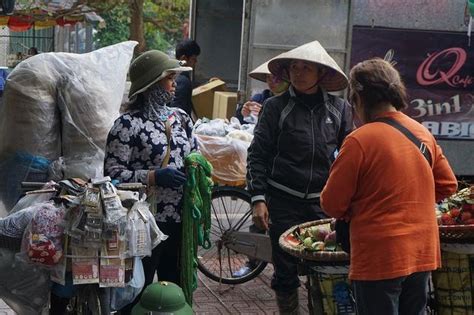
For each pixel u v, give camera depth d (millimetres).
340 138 5027
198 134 6750
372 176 3617
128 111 4551
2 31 24953
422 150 3713
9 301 4125
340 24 9664
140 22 21547
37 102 4793
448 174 3902
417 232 3619
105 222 3934
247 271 6492
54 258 3906
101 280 3965
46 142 4859
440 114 9953
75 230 3908
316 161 4906
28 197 4309
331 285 4266
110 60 5031
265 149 4988
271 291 6387
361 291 3668
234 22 12000
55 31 26156
